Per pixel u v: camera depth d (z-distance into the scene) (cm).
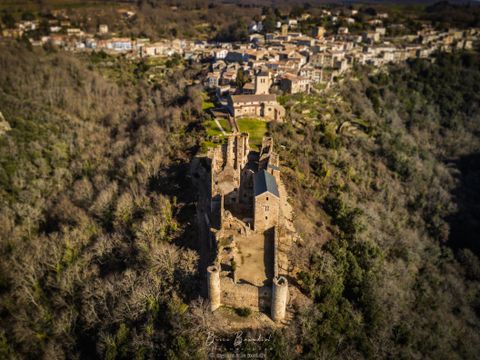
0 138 16562
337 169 14100
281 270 8081
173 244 9019
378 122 19550
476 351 10462
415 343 9069
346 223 11319
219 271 7075
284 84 19850
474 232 14938
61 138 18488
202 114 16275
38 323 8894
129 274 8369
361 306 8838
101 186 13375
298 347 7075
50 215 13638
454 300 12112
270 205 8712
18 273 10419
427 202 15562
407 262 12188
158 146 13688
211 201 9762
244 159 10950
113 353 7169
